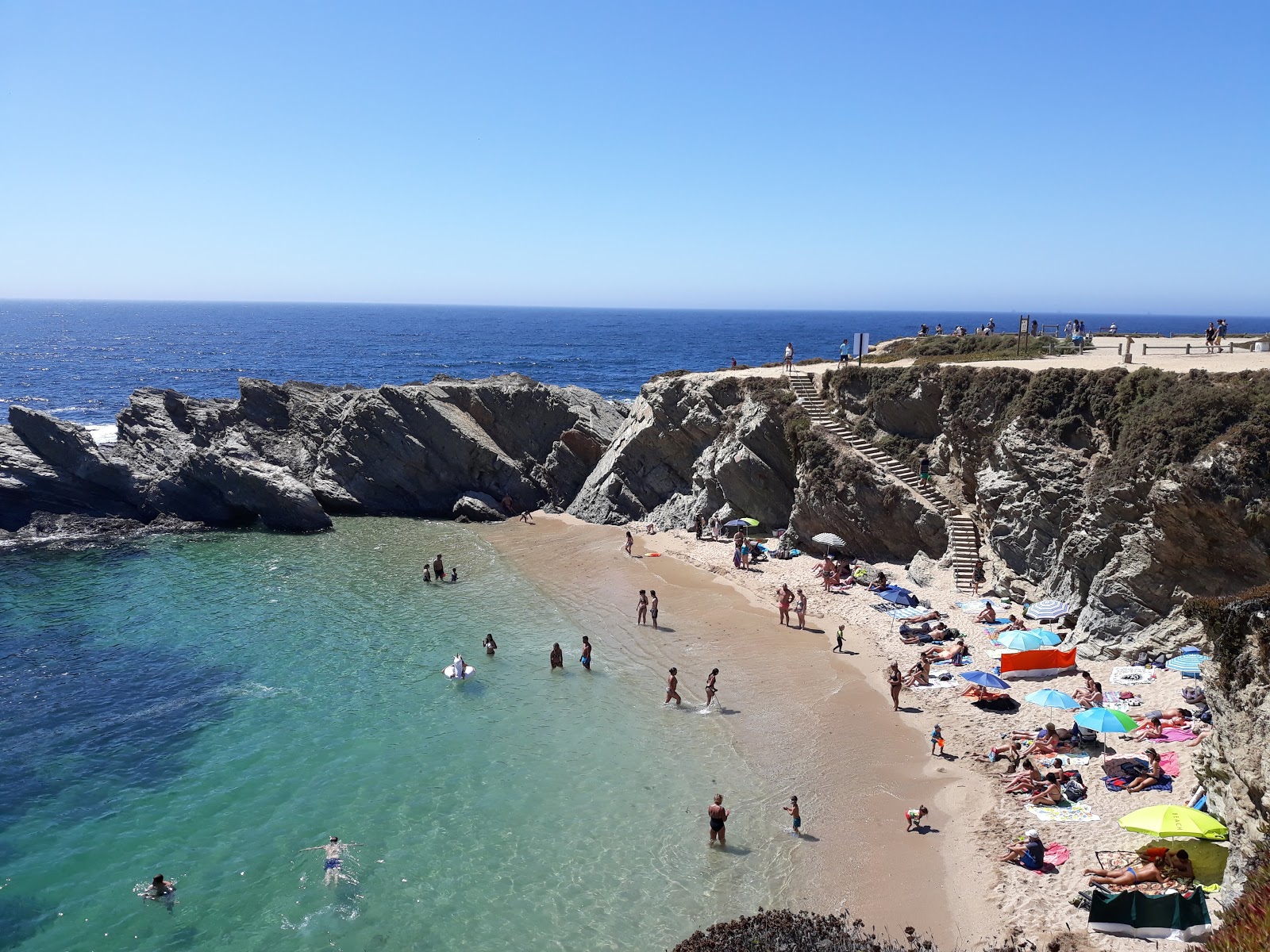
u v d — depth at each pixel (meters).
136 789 23.95
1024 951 16.44
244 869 20.36
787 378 51.75
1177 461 27.80
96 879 19.98
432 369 169.12
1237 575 26.64
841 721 27.45
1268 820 15.30
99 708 28.95
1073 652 28.70
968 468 40.50
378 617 38.19
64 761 25.44
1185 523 26.97
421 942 17.84
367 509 60.66
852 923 17.92
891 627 34.78
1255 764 15.57
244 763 25.38
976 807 22.16
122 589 42.19
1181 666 25.92
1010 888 18.69
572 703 29.47
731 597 40.41
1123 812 20.98
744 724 27.64
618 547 50.12
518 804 23.19
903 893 18.98
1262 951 11.88
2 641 35.03
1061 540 33.75
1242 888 14.88
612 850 21.09
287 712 28.78
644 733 27.25
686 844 21.28
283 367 174.12
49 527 52.47
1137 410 31.70
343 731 27.44
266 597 41.09
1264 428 26.20
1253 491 25.56
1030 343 51.31
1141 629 28.62
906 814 21.94
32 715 28.44
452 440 60.12
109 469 54.91
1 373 155.38
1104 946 16.30
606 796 23.58
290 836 21.70
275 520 54.59
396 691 30.44
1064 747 24.34
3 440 54.41
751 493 49.03
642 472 57.50
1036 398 36.28
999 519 36.94
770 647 34.00
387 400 60.91
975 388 40.38
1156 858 18.58
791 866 20.28
